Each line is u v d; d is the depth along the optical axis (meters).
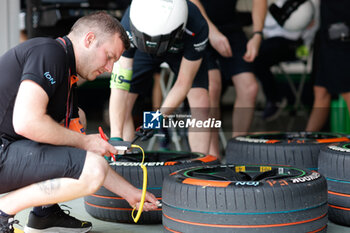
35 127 2.45
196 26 3.64
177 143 6.02
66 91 2.70
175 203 2.78
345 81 5.84
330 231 3.20
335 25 5.76
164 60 4.21
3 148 2.61
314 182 2.76
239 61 5.25
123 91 3.87
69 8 6.33
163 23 3.27
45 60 2.52
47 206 3.12
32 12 6.68
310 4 6.43
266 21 7.55
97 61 2.71
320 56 6.07
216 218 2.62
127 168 3.37
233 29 5.31
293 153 3.71
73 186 2.58
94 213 3.56
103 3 6.83
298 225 2.65
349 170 3.16
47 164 2.56
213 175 3.05
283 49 7.48
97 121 9.21
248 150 3.89
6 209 2.65
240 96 5.33
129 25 3.72
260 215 2.59
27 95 2.44
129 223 3.47
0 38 5.55
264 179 2.91
